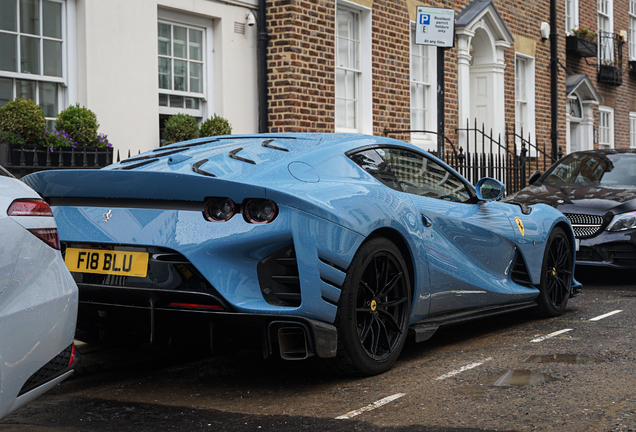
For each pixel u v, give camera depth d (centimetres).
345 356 379
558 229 599
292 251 355
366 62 1116
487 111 1450
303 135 449
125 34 811
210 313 348
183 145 454
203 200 353
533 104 1602
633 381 381
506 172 1290
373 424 318
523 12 1552
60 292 268
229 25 935
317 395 368
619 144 2200
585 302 670
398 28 1173
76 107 734
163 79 875
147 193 359
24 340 251
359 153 431
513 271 547
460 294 473
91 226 367
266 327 350
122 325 375
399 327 416
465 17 1332
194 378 412
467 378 394
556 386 374
